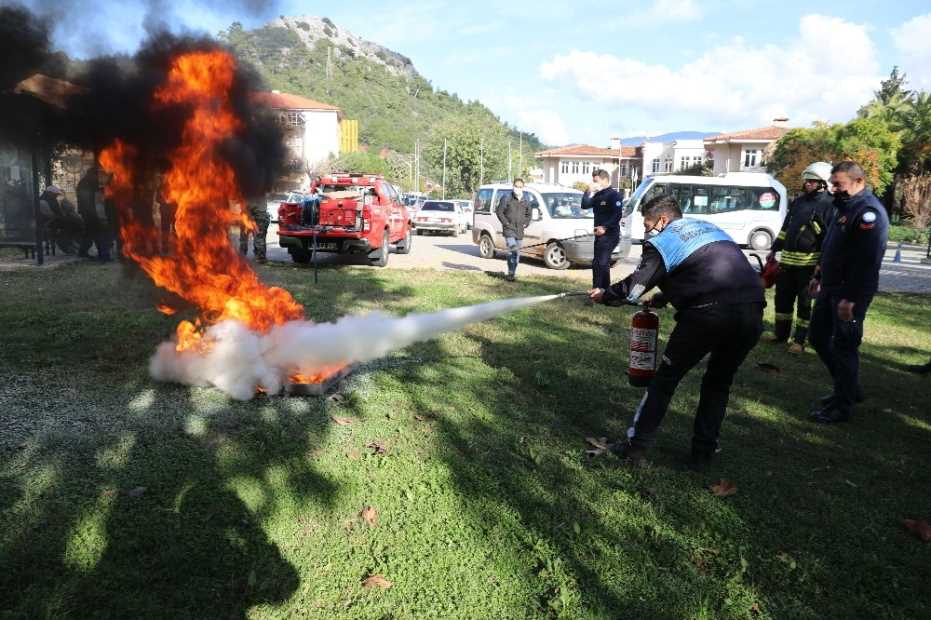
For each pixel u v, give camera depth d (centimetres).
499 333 691
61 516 289
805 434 446
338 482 336
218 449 365
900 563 296
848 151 3166
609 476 363
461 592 258
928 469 396
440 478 347
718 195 2009
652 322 405
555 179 8356
